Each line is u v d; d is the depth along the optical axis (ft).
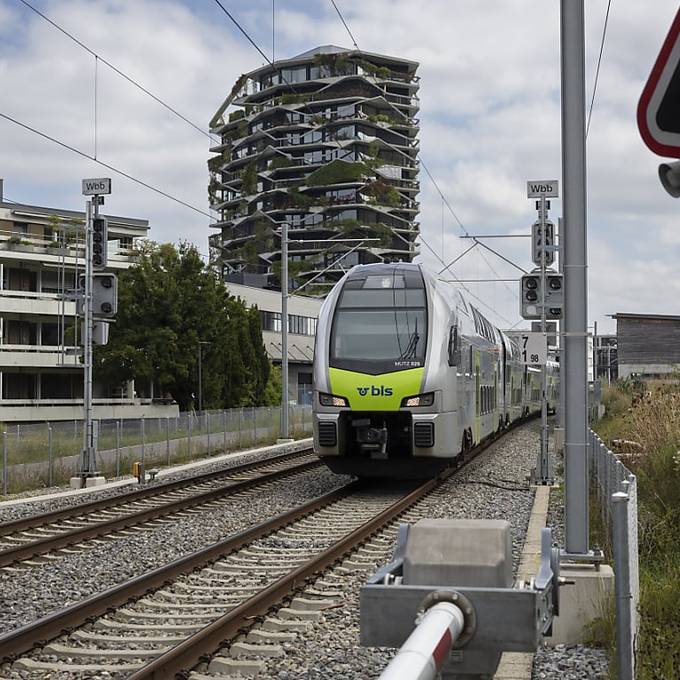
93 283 78.33
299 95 375.25
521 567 37.99
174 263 184.03
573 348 28.35
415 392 63.21
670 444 51.01
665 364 205.77
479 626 14.60
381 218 371.35
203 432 108.47
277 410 137.39
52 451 80.89
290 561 41.01
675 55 10.41
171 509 57.00
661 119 10.53
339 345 65.51
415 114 392.88
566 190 28.02
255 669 25.32
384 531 49.37
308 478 77.51
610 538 38.91
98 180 78.13
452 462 73.51
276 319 257.14
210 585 36.45
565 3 27.81
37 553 43.47
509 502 60.70
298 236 372.79
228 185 401.29
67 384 197.98
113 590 32.19
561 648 26.43
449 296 69.82
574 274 28.25
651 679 22.33
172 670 24.36
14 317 190.19
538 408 167.84
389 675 10.62
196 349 179.73
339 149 372.38
